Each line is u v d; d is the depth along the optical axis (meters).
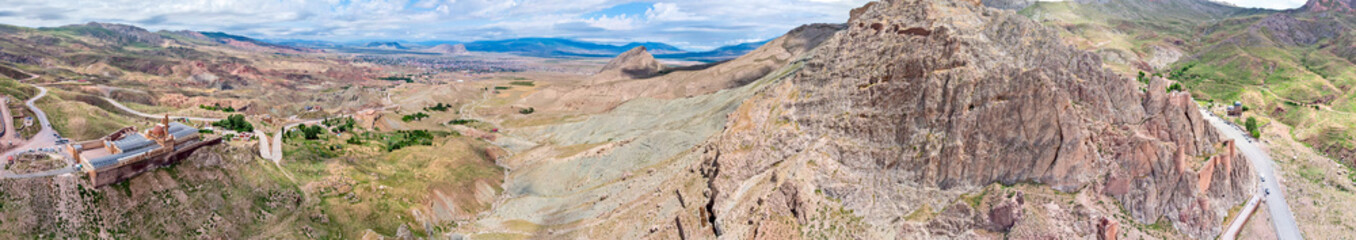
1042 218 92.12
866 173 109.88
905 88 114.00
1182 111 97.81
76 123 162.75
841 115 122.38
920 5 136.50
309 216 134.50
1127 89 100.38
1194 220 91.44
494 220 154.88
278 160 157.25
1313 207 114.44
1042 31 114.69
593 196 155.75
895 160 108.06
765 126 135.62
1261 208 106.44
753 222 110.00
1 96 168.62
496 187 181.12
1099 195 93.81
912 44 123.06
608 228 132.50
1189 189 92.00
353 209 139.62
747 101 161.62
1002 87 100.81
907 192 103.88
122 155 120.88
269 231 127.06
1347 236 107.44
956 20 127.75
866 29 145.50
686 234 116.62
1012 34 117.50
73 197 112.50
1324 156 144.12
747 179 122.50
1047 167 95.94
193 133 138.00
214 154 134.12
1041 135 96.44
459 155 193.38
